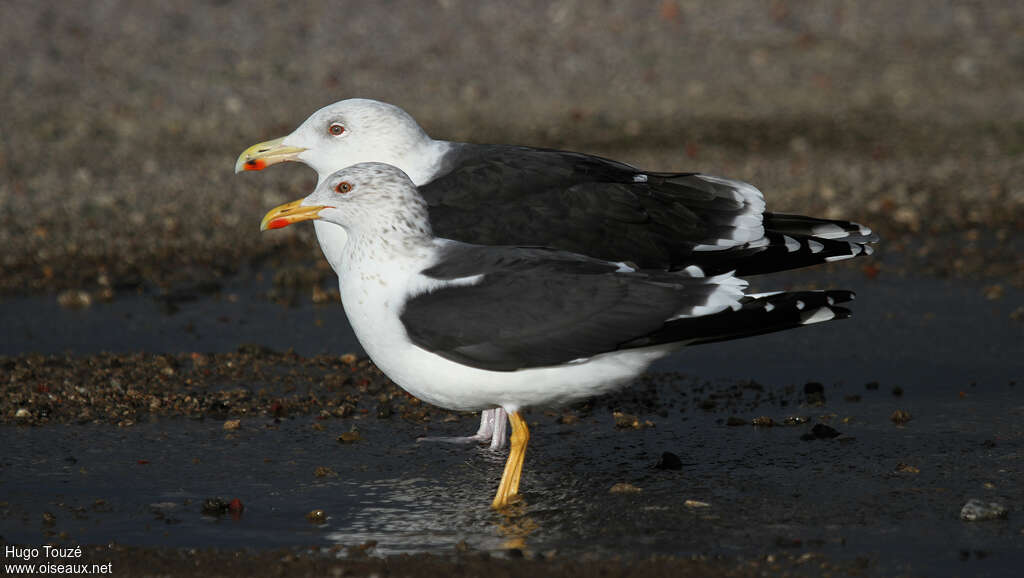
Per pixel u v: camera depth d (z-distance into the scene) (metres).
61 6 34.62
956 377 13.16
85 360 13.61
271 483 10.24
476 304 9.30
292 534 9.11
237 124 27.22
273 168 24.03
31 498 9.82
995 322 15.26
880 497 9.69
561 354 9.25
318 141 11.97
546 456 10.95
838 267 18.17
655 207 11.47
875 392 12.73
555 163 11.54
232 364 13.56
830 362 13.86
